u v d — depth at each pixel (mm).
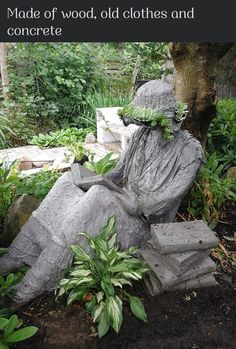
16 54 5719
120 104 5848
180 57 2598
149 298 1956
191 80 2588
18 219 2430
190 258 1896
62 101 5930
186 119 2658
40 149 4977
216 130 3441
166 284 1897
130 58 6695
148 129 2076
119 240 1976
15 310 1905
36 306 1930
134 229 2006
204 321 1833
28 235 2062
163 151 2014
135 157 2113
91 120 5680
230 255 2367
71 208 1956
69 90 5965
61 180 2066
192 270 1950
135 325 1804
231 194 2744
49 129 5750
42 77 5812
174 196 1920
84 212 1871
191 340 1740
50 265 1891
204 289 2008
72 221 1873
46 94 5848
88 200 1882
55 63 5895
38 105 5734
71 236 1867
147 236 2064
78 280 1772
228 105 3871
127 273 1763
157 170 2006
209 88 2576
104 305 1723
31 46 5656
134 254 2027
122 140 4516
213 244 1895
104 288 1747
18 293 1900
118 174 2229
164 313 1864
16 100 5598
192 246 1862
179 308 1891
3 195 2701
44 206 2029
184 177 1940
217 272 2205
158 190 1979
